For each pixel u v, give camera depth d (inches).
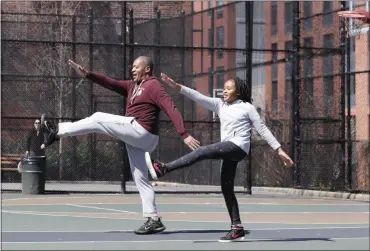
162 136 964.0
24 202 745.0
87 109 1030.4
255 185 983.0
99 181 1040.2
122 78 853.2
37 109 1016.2
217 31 999.6
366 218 608.7
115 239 433.7
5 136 1026.1
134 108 435.5
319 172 892.6
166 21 999.6
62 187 979.3
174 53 971.9
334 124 882.8
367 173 860.6
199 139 944.9
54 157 1039.6
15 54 1006.4
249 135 420.5
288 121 960.3
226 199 429.4
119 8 1226.6
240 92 425.4
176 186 1003.9
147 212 455.8
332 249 394.0
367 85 985.5
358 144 874.1
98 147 1050.7
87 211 650.2
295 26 904.9
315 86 899.4
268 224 552.1
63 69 1026.1
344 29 866.8
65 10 1146.7
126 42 945.5
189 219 586.9
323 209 701.9
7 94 1005.8
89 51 995.9
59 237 444.1
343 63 872.9
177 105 970.1
